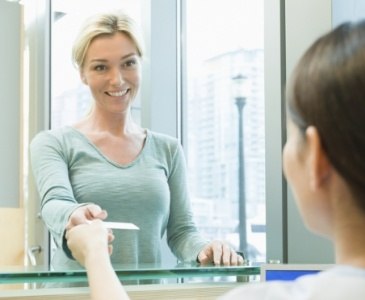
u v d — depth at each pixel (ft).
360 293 1.84
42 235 9.92
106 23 5.29
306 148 1.98
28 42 10.41
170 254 6.40
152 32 9.25
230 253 4.22
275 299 2.01
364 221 1.90
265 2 6.59
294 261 6.23
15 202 9.86
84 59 5.37
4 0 10.01
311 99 1.92
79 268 3.51
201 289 3.71
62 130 5.32
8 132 9.91
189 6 9.50
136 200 5.15
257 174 8.42
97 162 5.20
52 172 4.88
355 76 1.85
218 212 9.02
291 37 6.33
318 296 1.90
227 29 9.00
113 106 5.32
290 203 6.30
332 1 5.89
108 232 3.28
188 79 9.47
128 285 3.67
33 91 10.32
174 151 5.56
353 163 1.85
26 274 3.27
